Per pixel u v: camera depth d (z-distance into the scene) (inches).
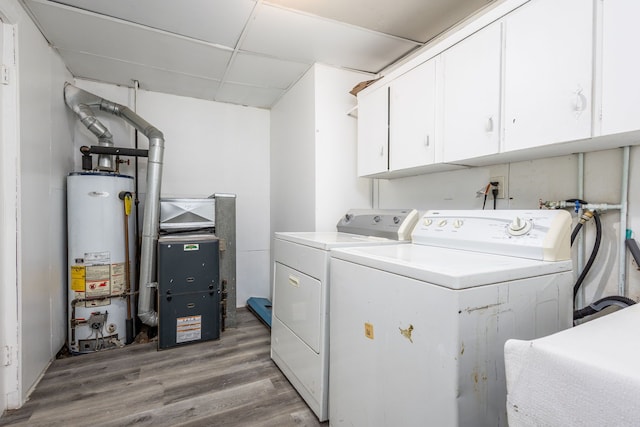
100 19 73.8
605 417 19.4
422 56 66.8
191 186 124.0
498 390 36.5
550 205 54.6
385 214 76.6
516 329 37.9
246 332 105.0
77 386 71.4
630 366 19.5
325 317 58.4
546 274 41.1
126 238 96.2
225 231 109.3
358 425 48.3
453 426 33.2
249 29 78.7
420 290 37.4
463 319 33.4
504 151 50.8
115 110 102.1
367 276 46.6
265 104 132.9
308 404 63.9
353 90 90.7
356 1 67.9
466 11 71.2
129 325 95.9
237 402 65.9
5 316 62.5
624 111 37.2
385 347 42.8
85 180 89.3
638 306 33.8
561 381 21.6
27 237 67.7
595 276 51.3
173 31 79.4
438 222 61.7
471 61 55.9
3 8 58.9
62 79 93.0
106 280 91.7
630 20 36.5
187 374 77.1
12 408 62.8
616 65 37.7
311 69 98.4
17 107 64.1
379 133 80.5
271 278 135.0
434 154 64.4
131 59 93.8
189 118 123.4
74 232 88.6
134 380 74.2
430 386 35.9
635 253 45.2
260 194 136.6
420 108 67.7
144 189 115.6
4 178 62.6
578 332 25.9
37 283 73.1
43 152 77.5
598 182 50.4
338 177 99.8
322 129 97.3
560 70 42.9
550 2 44.0
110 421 59.8
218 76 105.7
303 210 104.7
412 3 68.5
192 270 95.1
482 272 35.2
